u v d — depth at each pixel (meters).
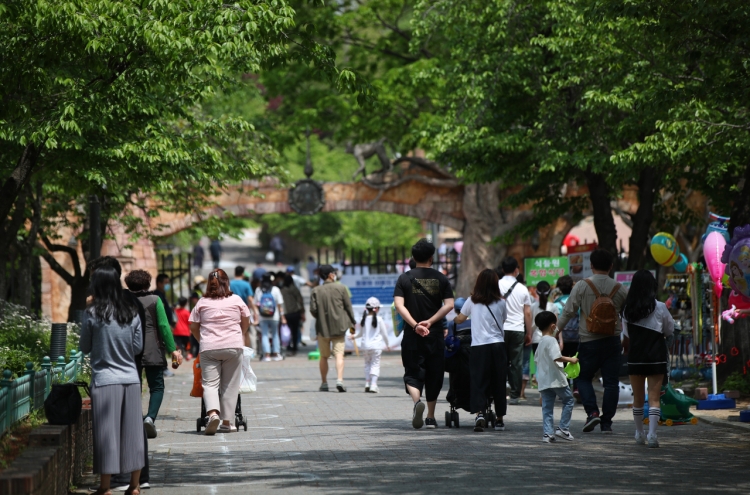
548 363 24.34
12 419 17.77
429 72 53.00
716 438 25.00
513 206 50.12
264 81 79.44
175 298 81.31
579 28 39.81
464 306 27.16
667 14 27.56
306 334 91.56
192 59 27.56
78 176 35.62
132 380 17.73
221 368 27.75
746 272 27.42
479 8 45.69
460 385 27.69
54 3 26.08
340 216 141.50
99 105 28.44
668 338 24.17
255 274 66.00
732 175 44.81
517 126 45.81
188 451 24.03
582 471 19.95
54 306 74.31
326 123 78.31
